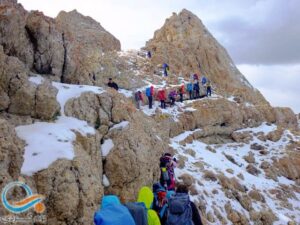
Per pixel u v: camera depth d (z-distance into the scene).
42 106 11.20
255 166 25.56
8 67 10.72
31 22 13.29
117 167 11.62
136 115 14.27
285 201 21.55
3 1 13.22
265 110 34.84
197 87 31.72
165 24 47.88
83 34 39.94
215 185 18.88
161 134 21.17
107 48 40.59
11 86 10.73
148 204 7.67
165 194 7.98
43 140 9.58
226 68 43.91
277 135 30.39
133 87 29.52
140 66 36.16
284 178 25.45
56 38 14.10
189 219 6.96
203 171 19.72
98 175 10.48
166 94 29.66
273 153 27.77
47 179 8.54
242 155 26.89
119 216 5.67
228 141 29.28
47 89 11.55
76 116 12.27
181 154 20.86
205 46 44.28
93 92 13.10
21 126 10.44
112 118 12.99
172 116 26.48
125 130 12.36
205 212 16.19
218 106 30.14
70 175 8.88
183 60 41.03
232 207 17.69
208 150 25.14
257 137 29.98
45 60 13.63
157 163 14.23
